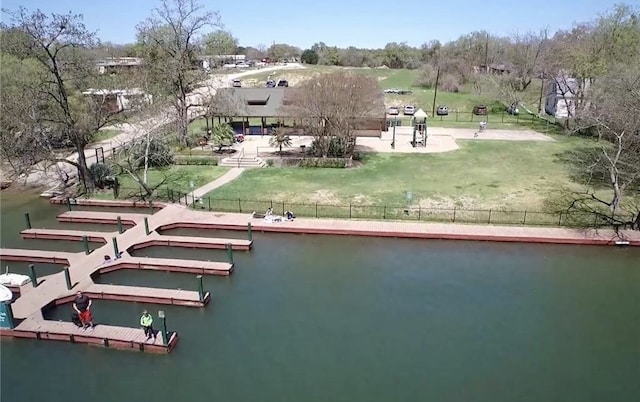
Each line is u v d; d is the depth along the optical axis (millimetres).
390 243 29938
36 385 18188
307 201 35656
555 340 20609
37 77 43938
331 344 20375
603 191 37031
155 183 41062
